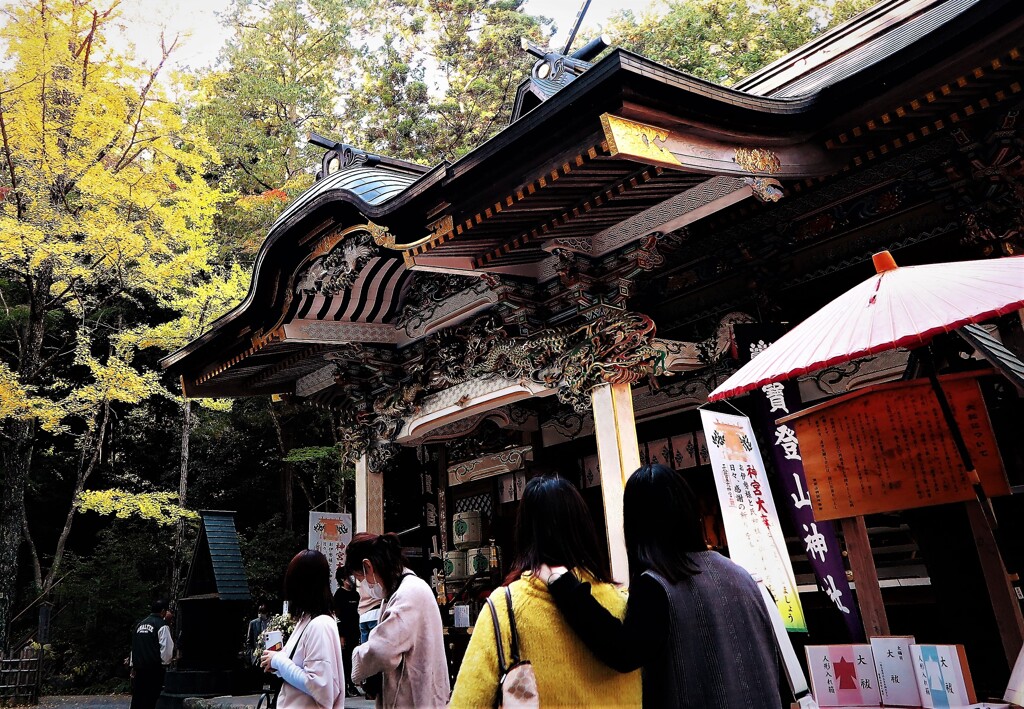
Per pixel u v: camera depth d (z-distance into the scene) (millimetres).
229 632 12484
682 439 8797
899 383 4020
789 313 6902
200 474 18875
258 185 20031
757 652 2117
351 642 6637
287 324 8750
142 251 12891
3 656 12891
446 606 10641
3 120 11281
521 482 10805
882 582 6309
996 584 3617
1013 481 4547
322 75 20109
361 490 9961
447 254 6625
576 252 6816
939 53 4777
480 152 5355
